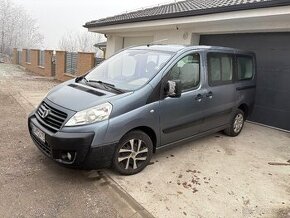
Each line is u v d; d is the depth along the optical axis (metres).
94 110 3.60
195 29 9.09
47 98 4.17
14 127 5.92
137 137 3.98
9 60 37.41
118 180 3.89
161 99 4.16
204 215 3.31
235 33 8.26
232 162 4.89
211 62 5.17
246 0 7.95
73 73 15.52
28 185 3.60
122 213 3.22
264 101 7.71
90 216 3.12
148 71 4.32
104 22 12.28
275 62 7.39
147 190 3.71
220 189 3.93
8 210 3.09
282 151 5.70
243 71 6.24
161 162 4.60
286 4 5.83
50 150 3.62
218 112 5.39
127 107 3.77
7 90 11.04
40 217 3.03
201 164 4.68
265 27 7.17
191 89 4.69
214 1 10.55
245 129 7.14
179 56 4.50
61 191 3.54
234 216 3.35
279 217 3.40
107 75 4.71
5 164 4.10
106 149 3.61
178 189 3.81
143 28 10.79
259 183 4.21
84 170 4.03
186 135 4.77
